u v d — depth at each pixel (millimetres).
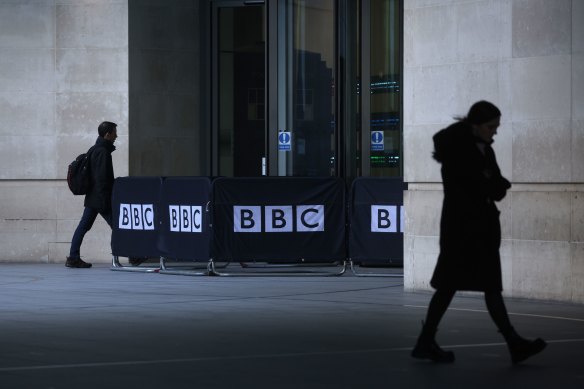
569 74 11641
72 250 16875
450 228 7883
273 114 18484
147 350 8312
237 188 15203
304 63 18406
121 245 16328
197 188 15305
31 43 17984
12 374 7184
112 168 16781
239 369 7434
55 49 17938
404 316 10578
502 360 7910
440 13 12797
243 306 11430
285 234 15281
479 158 7898
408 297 12500
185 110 18547
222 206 15211
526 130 11992
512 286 12125
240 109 18922
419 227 12992
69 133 17906
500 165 12227
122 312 10805
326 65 18266
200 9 18750
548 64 11805
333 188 15344
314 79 18344
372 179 15281
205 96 18797
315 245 15320
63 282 14250
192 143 18656
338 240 15375
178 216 15578
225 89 18859
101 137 16812
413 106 13070
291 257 15297
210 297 12367
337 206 15359
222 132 18875
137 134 17938
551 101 11773
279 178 15242
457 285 7801
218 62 18812
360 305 11586
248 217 15234
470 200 7875
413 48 13070
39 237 17969
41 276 15227
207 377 7094
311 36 18375
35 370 7348
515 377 7172
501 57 12219
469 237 7832
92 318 10297
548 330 9617
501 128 12211
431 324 7836
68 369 7398
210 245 15195
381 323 10023
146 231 15984
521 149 12031
